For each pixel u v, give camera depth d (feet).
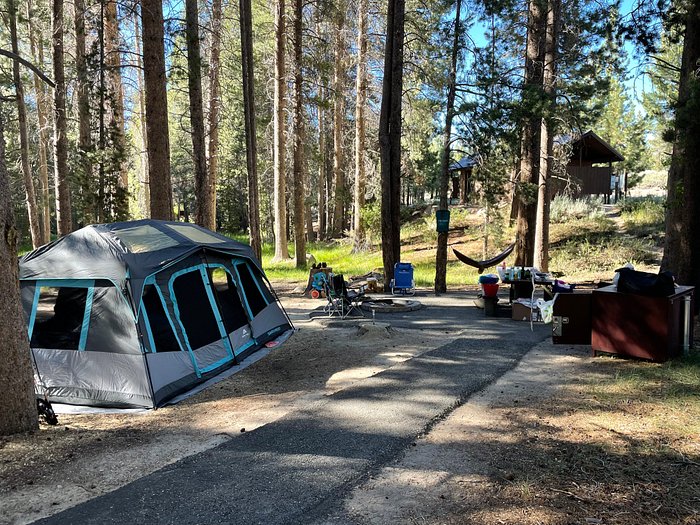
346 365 26.48
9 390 17.63
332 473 13.82
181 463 14.76
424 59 50.70
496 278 38.19
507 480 13.17
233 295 31.17
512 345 27.35
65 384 23.34
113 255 24.79
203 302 27.73
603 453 14.49
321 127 108.99
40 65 70.28
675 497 12.19
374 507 12.12
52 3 57.31
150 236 27.45
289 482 13.39
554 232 71.36
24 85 67.51
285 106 70.33
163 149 39.24
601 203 87.61
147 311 24.12
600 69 49.32
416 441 15.79
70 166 63.67
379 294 48.47
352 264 71.61
